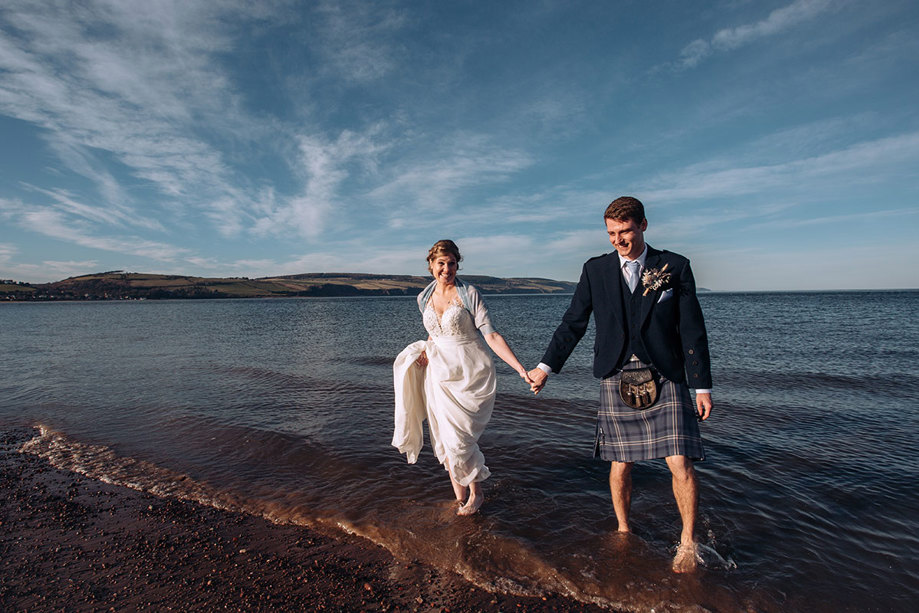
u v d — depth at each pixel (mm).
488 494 3789
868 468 4152
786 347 13430
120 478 4258
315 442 5090
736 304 51344
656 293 2783
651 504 3535
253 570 2824
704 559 2820
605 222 2889
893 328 19672
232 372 10109
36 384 8984
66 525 3424
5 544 3174
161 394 7738
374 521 3373
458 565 2840
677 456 2738
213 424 5805
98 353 14391
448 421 3352
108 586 2680
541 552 2934
